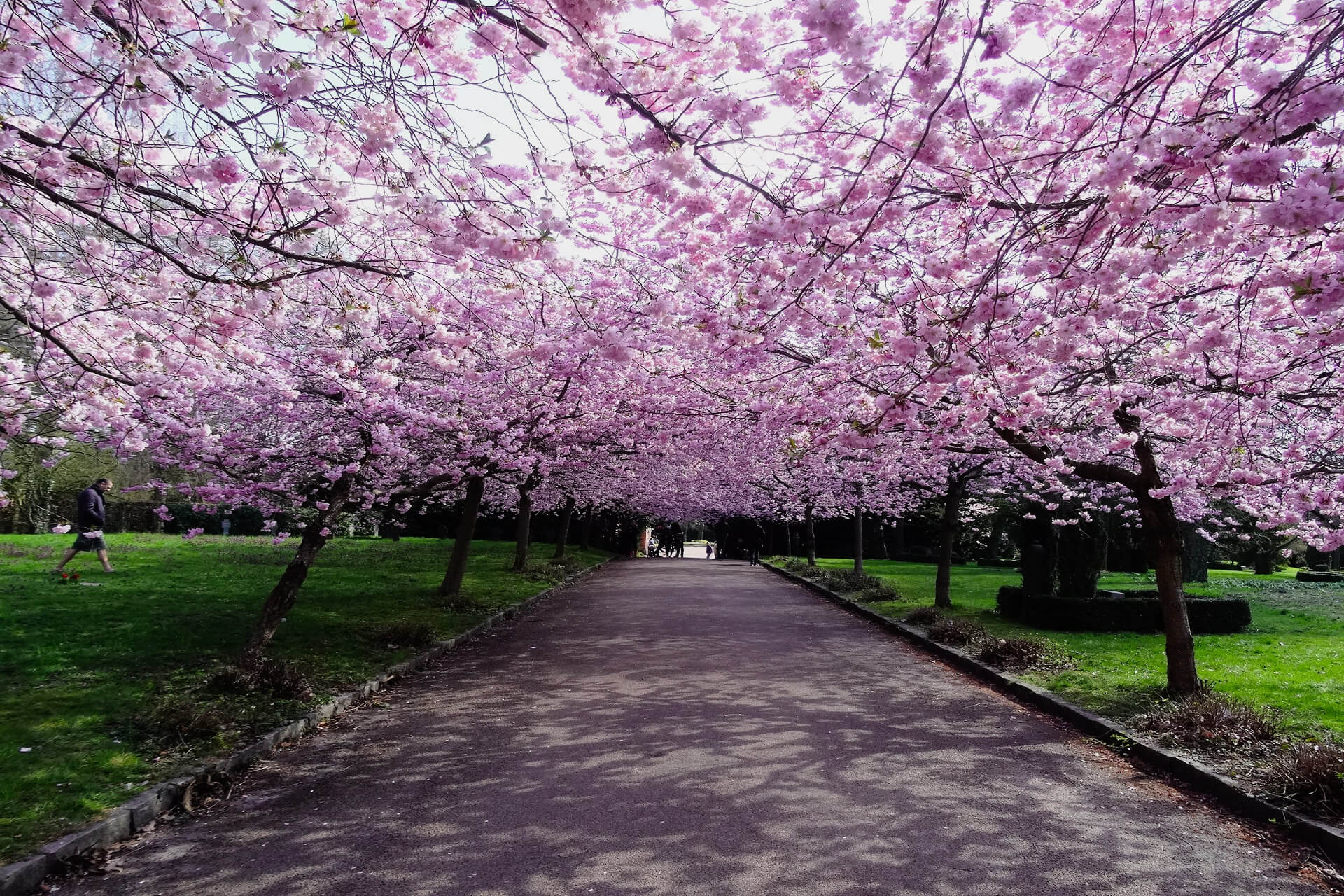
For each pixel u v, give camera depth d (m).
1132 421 7.78
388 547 27.66
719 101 3.97
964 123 4.27
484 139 4.26
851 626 13.36
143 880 3.63
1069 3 4.29
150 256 5.46
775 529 41.38
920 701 7.66
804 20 3.24
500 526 40.28
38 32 3.78
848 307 6.55
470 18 3.94
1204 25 4.06
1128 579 21.81
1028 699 7.64
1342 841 3.99
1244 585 21.61
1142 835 4.33
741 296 6.00
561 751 5.69
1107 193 3.65
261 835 4.15
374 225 5.93
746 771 5.31
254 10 3.02
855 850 4.04
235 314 5.61
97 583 12.59
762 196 5.04
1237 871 3.89
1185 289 5.37
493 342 9.37
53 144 3.87
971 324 4.57
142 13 3.39
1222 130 3.21
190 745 5.24
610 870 3.76
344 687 7.20
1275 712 6.35
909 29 4.00
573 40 3.79
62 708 5.77
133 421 7.02
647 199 5.59
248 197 5.26
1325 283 3.47
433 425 9.90
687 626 13.00
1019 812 4.65
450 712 6.81
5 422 6.32
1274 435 7.73
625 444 15.22
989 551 32.16
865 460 14.70
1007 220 5.30
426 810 4.52
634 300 9.88
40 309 5.86
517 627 12.30
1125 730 6.16
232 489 8.36
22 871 3.46
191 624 9.20
